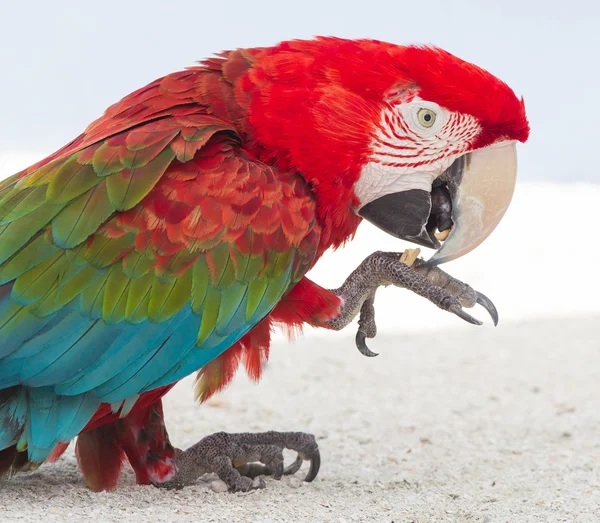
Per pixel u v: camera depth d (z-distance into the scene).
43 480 4.93
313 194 4.86
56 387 4.27
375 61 4.87
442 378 7.79
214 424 6.39
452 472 5.43
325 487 5.06
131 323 4.33
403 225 5.08
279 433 5.18
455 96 4.91
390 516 4.43
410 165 5.00
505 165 5.14
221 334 4.49
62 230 4.28
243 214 4.47
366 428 6.44
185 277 4.39
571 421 6.60
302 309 4.87
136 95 4.87
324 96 4.79
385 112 4.90
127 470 5.21
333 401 7.09
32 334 4.19
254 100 4.80
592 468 5.50
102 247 4.30
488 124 5.02
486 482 5.21
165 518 4.17
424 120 4.95
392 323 10.09
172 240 4.37
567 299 11.38
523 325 9.80
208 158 4.54
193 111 4.75
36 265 4.24
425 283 4.83
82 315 4.26
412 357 8.47
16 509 4.21
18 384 4.27
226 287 4.45
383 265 4.92
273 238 4.54
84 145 4.60
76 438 5.22
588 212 16.81
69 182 4.38
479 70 5.00
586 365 8.17
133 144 4.47
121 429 4.77
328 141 4.79
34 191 4.39
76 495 4.58
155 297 4.36
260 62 4.88
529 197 18.00
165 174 4.45
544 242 14.66
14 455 4.61
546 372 7.97
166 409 6.73
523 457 5.79
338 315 4.89
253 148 4.83
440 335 9.38
